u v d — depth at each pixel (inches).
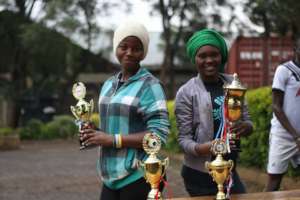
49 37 877.2
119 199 131.3
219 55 141.3
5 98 1000.2
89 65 1061.1
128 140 125.7
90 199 302.4
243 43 530.9
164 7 842.8
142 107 127.6
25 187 353.1
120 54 131.4
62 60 962.1
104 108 132.0
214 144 117.8
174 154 488.7
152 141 114.8
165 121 127.3
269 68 522.3
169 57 886.4
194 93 142.8
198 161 140.6
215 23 770.8
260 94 319.0
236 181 143.6
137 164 126.1
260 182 297.6
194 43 142.0
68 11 886.4
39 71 1007.0
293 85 186.4
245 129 134.7
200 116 141.3
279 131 192.5
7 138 746.2
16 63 987.3
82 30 903.1
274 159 194.7
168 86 914.1
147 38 131.9
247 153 340.8
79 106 125.7
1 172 442.6
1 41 984.3
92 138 125.8
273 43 523.2
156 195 113.2
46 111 1150.3
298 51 187.9
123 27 130.9
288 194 125.3
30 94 1018.1
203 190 141.0
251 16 542.3
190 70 1066.7
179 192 304.3
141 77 130.2
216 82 144.5
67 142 888.9
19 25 956.0
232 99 123.4
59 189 341.1
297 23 414.9
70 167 472.1
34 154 641.6
